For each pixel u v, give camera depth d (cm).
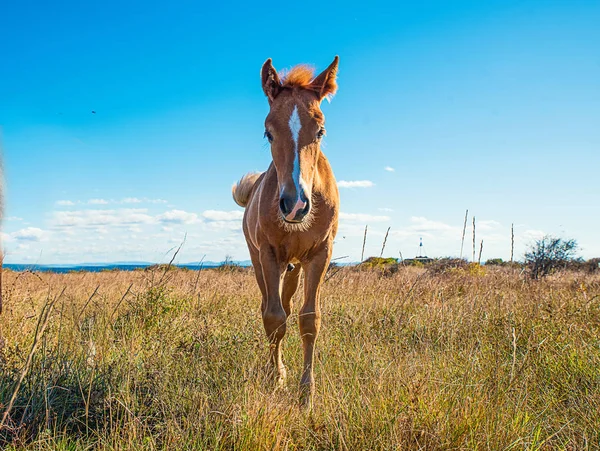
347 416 311
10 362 375
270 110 425
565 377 385
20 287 640
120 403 322
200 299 692
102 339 478
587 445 281
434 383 346
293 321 567
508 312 536
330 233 455
